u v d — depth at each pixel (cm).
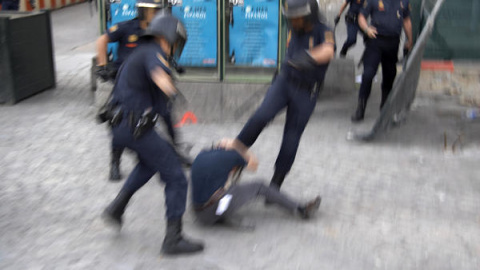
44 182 509
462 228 425
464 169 550
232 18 724
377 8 681
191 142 632
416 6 910
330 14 1491
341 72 844
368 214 448
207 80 724
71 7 2197
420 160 574
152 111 358
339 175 533
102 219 430
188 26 723
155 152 361
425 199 479
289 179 522
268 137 650
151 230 416
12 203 462
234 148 430
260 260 373
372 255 383
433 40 998
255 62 738
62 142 627
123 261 370
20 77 808
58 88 903
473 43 996
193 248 379
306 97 442
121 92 357
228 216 413
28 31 824
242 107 711
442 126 689
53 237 404
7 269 359
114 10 719
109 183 509
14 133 659
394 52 695
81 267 362
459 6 983
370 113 759
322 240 404
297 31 443
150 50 353
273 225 426
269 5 720
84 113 750
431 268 366
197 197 410
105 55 532
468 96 829
